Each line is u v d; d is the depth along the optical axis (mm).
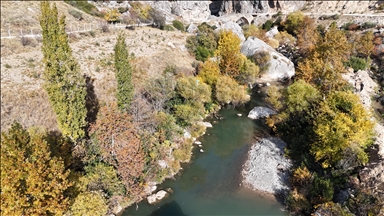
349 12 107500
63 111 25469
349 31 81750
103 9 81625
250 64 60375
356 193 26922
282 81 70000
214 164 37719
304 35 85938
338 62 51781
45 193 18266
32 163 17500
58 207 19047
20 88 34969
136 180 29656
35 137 20844
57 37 24281
